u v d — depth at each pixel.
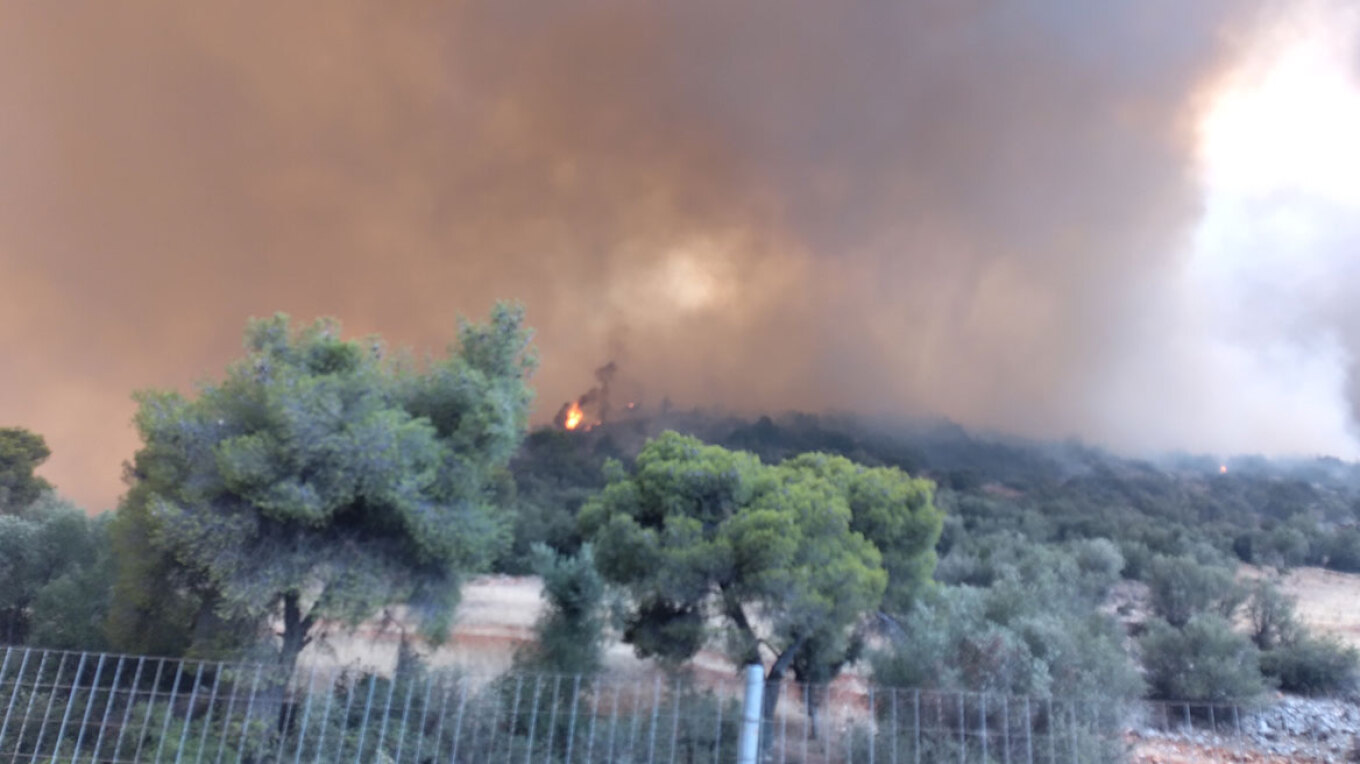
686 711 9.18
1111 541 22.25
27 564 12.69
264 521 9.43
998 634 9.62
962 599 11.26
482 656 12.58
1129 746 9.59
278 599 9.81
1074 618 11.86
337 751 8.24
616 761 8.40
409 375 11.05
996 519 27.42
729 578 10.55
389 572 9.92
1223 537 27.16
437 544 9.78
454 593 10.56
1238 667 13.27
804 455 13.59
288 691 9.25
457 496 10.42
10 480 20.23
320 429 9.26
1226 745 11.36
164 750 8.29
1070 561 18.14
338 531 9.80
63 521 13.25
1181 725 12.11
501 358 11.39
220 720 8.75
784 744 8.71
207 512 9.01
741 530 10.45
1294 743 11.78
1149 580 18.66
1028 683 9.09
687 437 12.49
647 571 10.88
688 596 10.66
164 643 10.23
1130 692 10.79
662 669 11.24
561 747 8.75
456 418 10.87
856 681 11.64
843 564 10.07
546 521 21.48
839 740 9.18
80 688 8.16
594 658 12.11
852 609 10.02
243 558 9.11
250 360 10.01
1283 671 14.74
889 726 8.55
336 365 10.71
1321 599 21.72
